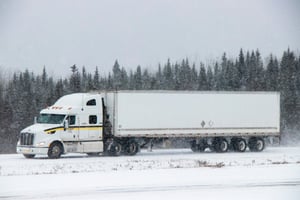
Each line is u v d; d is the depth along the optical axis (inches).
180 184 1263.5
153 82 5940.0
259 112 2476.6
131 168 1632.6
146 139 2288.4
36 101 4771.2
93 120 2148.1
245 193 1134.4
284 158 2034.9
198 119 2348.7
